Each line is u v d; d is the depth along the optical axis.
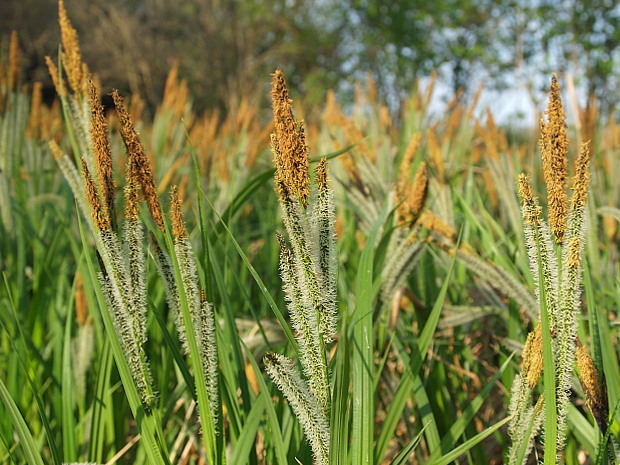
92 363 0.49
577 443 0.44
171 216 0.26
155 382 0.46
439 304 0.35
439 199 0.48
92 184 0.25
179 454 0.44
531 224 0.25
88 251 0.27
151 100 5.19
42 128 0.88
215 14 5.37
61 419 0.44
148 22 5.73
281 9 5.23
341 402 0.26
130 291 0.26
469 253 0.38
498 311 0.43
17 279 0.60
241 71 5.18
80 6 5.52
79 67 0.30
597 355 0.31
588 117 0.58
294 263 0.24
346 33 5.01
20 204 0.74
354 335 0.28
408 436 0.43
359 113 0.92
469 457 0.38
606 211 0.43
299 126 0.23
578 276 0.25
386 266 0.38
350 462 0.28
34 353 0.43
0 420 0.40
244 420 0.34
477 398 0.36
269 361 0.25
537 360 0.26
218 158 0.94
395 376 0.49
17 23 5.25
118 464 0.41
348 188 0.47
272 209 0.92
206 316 0.27
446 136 0.82
